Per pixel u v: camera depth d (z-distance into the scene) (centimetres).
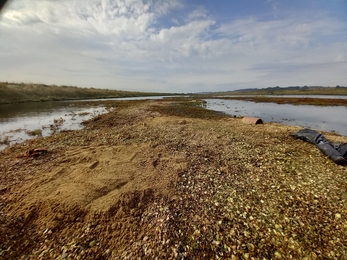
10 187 605
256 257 372
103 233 428
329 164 776
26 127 1620
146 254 379
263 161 810
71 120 1958
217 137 1162
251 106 3609
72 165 757
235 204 530
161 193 573
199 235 424
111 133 1275
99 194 554
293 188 602
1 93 3684
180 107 3209
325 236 415
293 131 1297
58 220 457
